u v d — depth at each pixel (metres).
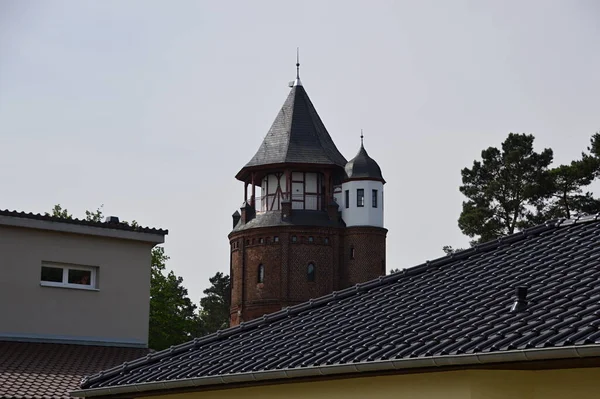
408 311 13.19
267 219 91.31
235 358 13.54
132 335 30.23
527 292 12.06
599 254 13.39
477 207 80.31
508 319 10.92
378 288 15.87
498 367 9.98
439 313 12.48
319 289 89.50
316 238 90.12
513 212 79.94
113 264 30.23
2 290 27.89
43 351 27.47
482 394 10.23
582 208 77.44
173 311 76.94
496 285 13.20
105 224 29.88
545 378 10.12
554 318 10.28
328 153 93.75
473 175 82.19
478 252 16.23
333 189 93.12
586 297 11.02
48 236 28.95
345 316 14.30
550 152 80.94
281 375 11.91
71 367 26.25
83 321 29.31
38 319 28.47
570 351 8.89
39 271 28.69
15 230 28.34
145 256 31.03
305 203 92.06
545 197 79.25
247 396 13.18
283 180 92.62
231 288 94.19
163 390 13.94
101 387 14.84
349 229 90.56
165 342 75.69
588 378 9.66
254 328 15.94
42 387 23.70
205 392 13.84
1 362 25.52
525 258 14.52
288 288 89.44
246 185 95.12
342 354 11.63
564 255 13.95
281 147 93.38
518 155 80.06
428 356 10.27
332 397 11.95
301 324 14.76
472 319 11.45
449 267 15.70
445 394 10.61
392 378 11.23
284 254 89.94
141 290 30.70
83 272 29.83
